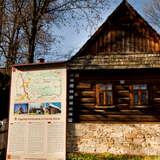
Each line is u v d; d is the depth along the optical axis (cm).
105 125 2188
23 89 2273
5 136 2366
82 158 2086
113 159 2075
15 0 2636
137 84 2220
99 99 2233
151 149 2130
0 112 2589
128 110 2202
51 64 2252
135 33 2275
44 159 2180
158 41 2238
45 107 2227
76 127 2202
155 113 2180
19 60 2798
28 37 2688
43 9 2684
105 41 2278
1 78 2648
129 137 2159
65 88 2216
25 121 2244
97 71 2258
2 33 2717
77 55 2267
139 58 2222
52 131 2195
